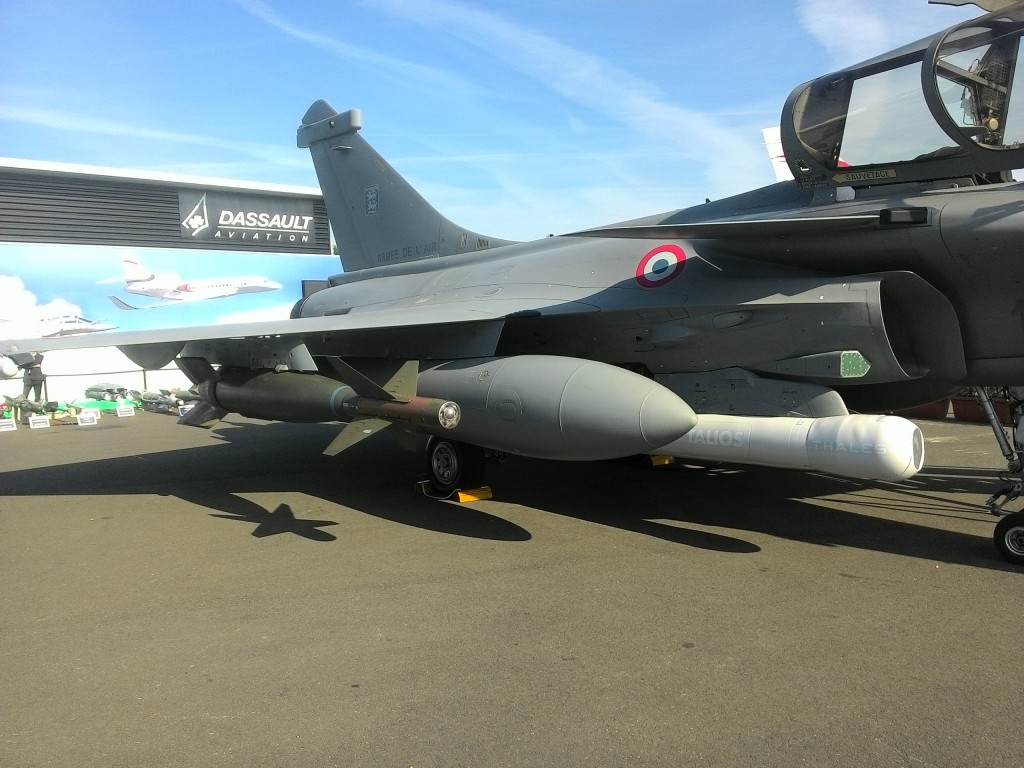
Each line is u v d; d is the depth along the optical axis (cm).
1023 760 246
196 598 440
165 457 1051
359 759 259
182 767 258
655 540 531
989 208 465
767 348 548
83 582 482
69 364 2011
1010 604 387
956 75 461
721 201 650
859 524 561
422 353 704
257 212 2392
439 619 391
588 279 674
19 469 987
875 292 491
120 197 2148
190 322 2206
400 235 1010
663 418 498
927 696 291
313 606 418
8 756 269
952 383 553
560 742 266
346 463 940
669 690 303
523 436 562
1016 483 473
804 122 541
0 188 1961
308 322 679
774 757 252
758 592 415
